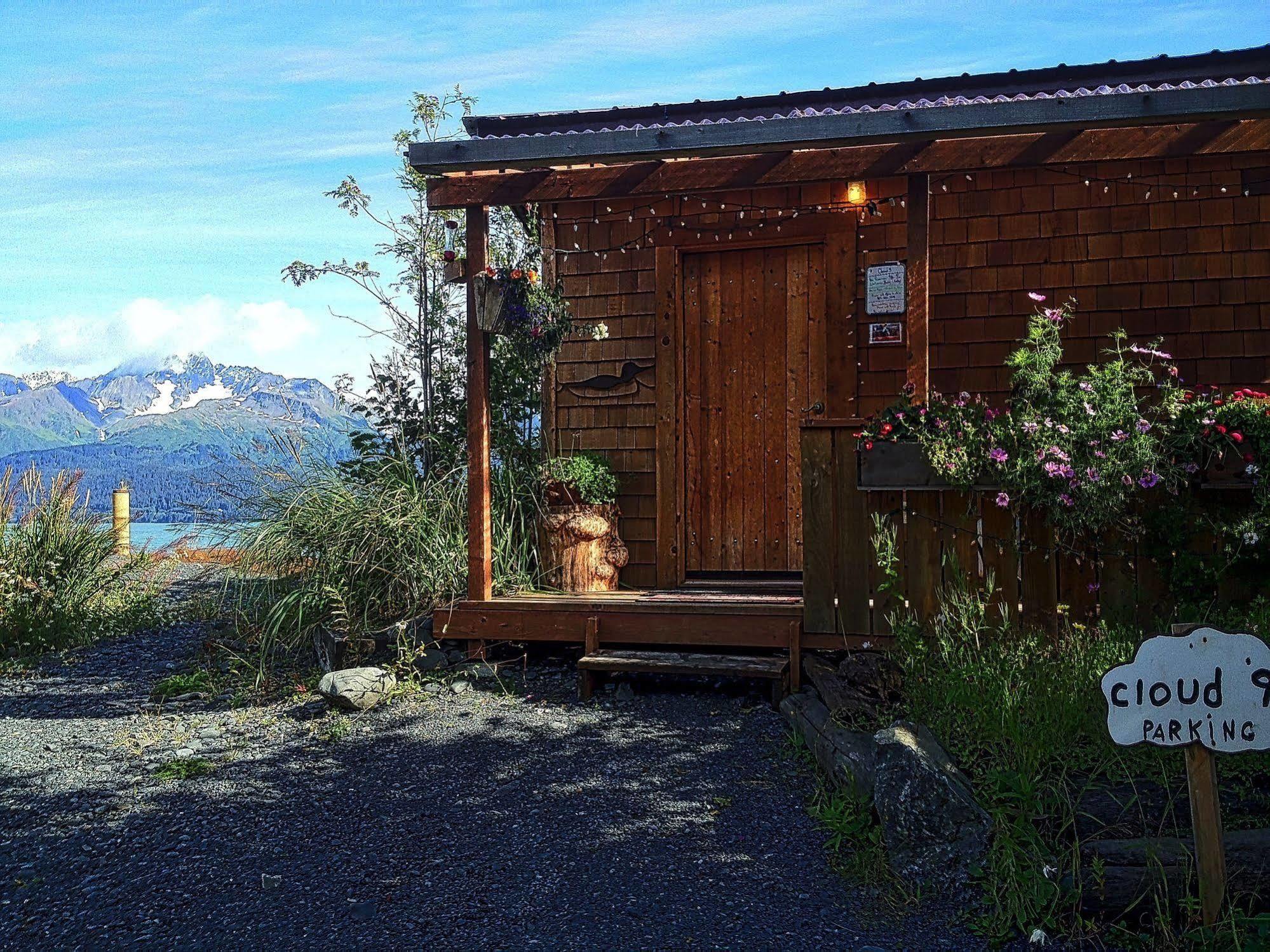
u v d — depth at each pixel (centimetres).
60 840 476
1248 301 736
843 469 632
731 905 389
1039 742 442
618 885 407
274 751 581
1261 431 545
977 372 779
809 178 646
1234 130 586
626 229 841
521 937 370
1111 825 402
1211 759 352
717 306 827
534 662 724
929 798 403
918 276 635
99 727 649
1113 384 584
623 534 836
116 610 1002
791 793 489
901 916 379
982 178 780
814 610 639
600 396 847
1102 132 603
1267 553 545
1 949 381
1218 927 348
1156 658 350
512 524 786
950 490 608
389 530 770
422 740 584
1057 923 364
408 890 409
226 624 921
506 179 698
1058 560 595
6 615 895
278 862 441
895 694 555
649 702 636
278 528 788
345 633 734
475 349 720
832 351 796
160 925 392
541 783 514
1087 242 762
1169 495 570
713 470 826
